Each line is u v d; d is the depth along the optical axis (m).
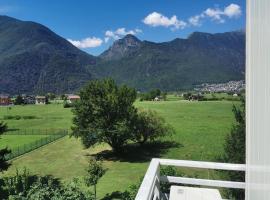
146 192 3.98
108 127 48.44
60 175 39.41
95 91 49.56
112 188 33.12
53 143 59.88
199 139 57.53
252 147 4.65
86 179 30.02
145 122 52.88
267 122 3.43
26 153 51.72
